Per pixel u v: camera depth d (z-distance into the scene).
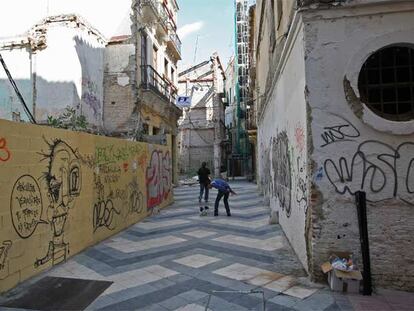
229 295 4.34
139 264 5.76
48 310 4.01
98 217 7.41
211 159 33.53
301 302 4.10
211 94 34.00
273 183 10.42
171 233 8.23
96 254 6.44
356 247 4.62
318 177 4.73
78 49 12.93
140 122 15.36
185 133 33.91
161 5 18.95
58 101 12.48
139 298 4.30
